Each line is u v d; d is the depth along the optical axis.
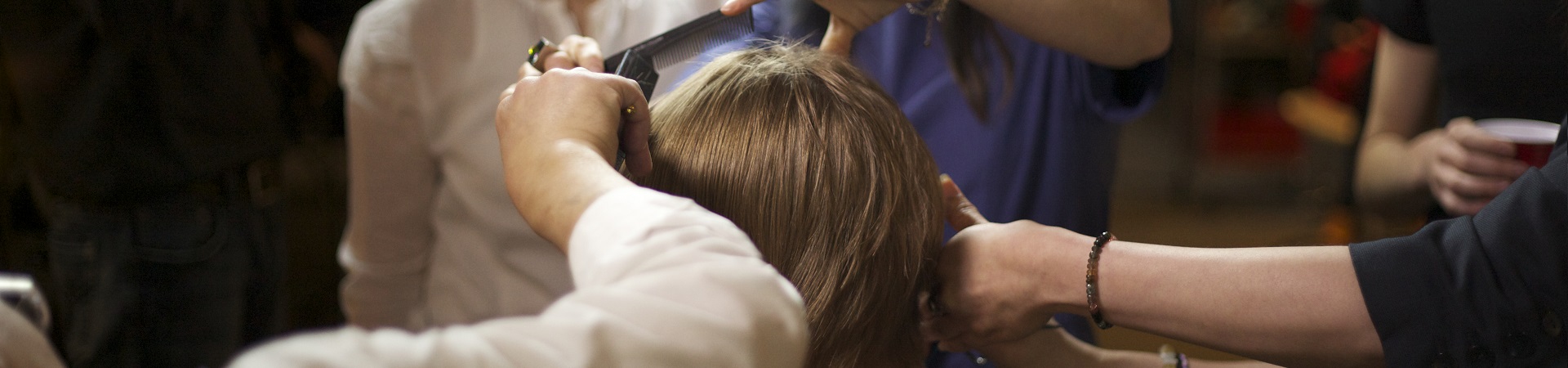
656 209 0.48
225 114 1.93
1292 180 4.61
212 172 1.92
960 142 1.17
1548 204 0.68
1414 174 1.36
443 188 1.28
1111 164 1.29
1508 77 1.24
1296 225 4.21
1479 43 1.25
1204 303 0.72
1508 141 1.09
